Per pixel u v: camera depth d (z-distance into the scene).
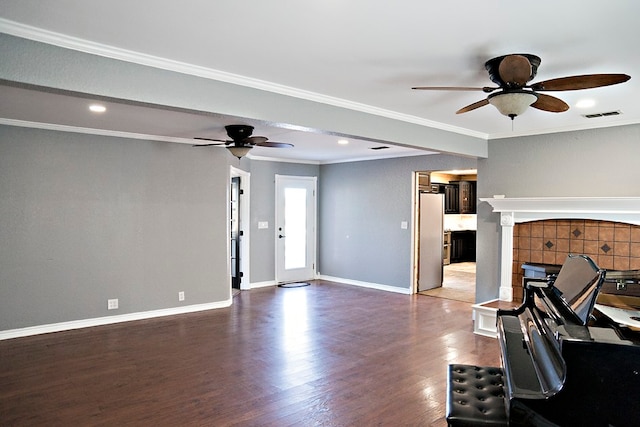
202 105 2.97
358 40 2.46
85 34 2.38
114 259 5.38
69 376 3.67
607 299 3.61
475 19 2.18
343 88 3.42
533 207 5.08
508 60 2.36
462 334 4.95
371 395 3.32
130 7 2.05
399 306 6.38
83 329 5.09
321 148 6.68
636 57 2.70
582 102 3.78
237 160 7.06
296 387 3.46
